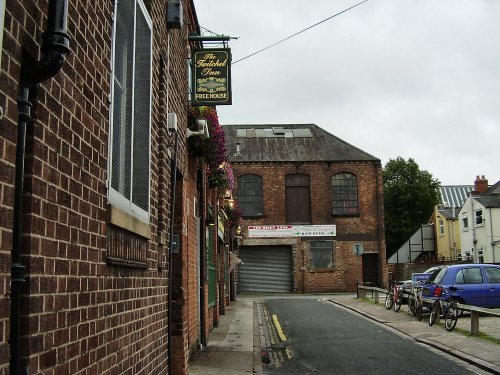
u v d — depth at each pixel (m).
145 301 5.39
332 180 36.38
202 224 12.16
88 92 3.74
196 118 10.07
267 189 36.06
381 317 17.45
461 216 41.94
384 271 35.34
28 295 2.78
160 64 6.76
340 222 35.94
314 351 11.59
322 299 27.62
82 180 3.58
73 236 3.40
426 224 48.50
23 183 2.83
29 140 2.87
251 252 36.22
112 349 4.19
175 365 8.16
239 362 9.84
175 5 7.02
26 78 2.77
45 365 2.96
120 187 4.50
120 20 4.59
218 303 17.30
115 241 4.32
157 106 6.42
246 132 39.25
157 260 6.10
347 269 35.56
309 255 35.69
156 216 6.12
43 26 3.03
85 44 3.70
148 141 5.59
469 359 10.15
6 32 2.58
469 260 36.28
